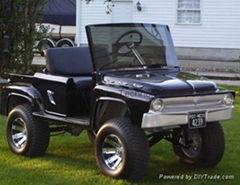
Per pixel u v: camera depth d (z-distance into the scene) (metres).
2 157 6.91
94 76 6.20
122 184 5.80
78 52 7.14
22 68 12.73
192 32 22.02
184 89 5.74
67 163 6.71
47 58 6.98
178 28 22.14
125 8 22.64
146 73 6.24
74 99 6.49
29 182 5.97
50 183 5.93
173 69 6.51
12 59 12.63
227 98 6.02
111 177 5.96
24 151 6.89
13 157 6.91
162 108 5.59
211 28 21.81
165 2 22.08
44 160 6.82
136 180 5.86
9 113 7.18
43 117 6.64
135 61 6.37
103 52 6.25
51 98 6.64
